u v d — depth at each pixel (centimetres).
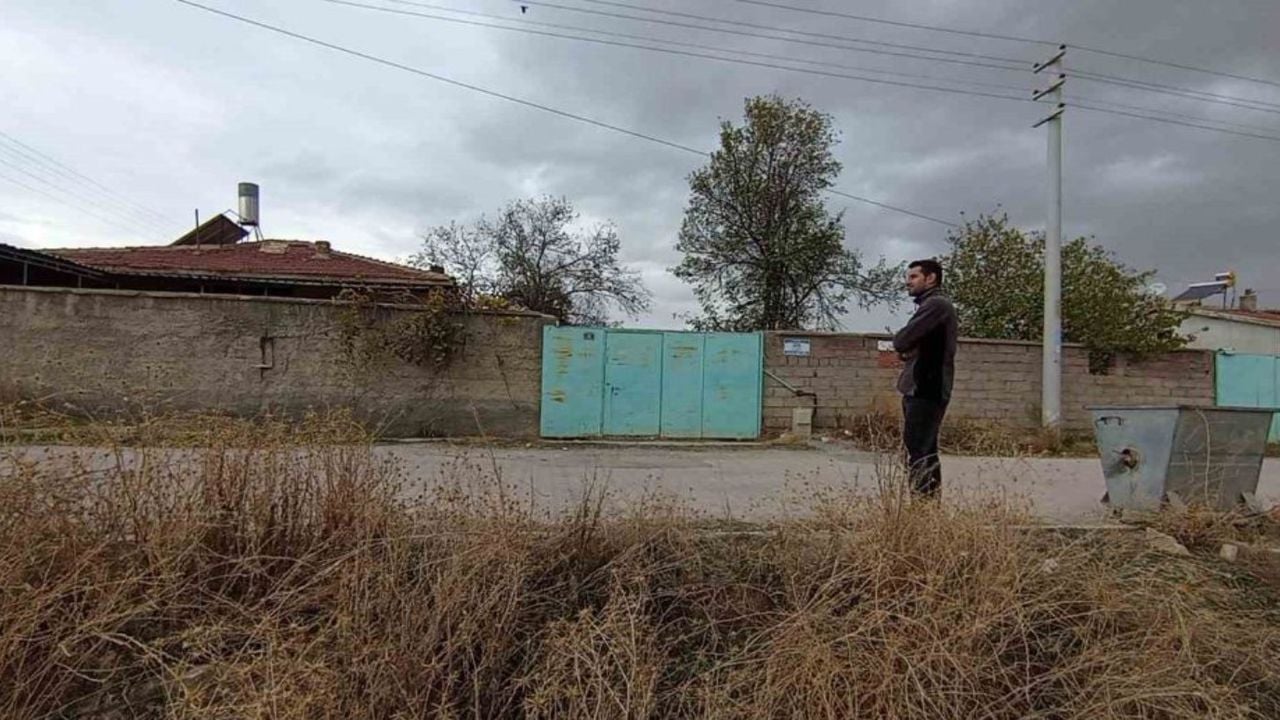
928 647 233
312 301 946
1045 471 658
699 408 1070
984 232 1542
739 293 2211
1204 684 237
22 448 277
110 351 903
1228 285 2594
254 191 2448
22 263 1174
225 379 926
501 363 945
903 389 423
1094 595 270
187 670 227
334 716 214
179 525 275
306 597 257
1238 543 406
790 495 507
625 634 244
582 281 2928
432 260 2831
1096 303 1279
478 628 248
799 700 228
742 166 2169
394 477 327
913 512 294
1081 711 228
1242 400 1291
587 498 353
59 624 239
